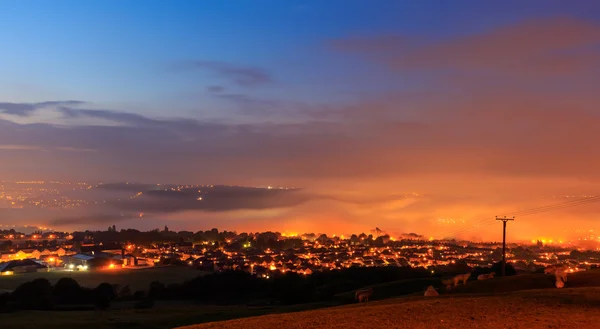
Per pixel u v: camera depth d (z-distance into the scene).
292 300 60.56
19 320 44.50
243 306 58.25
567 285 40.97
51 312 54.03
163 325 39.97
